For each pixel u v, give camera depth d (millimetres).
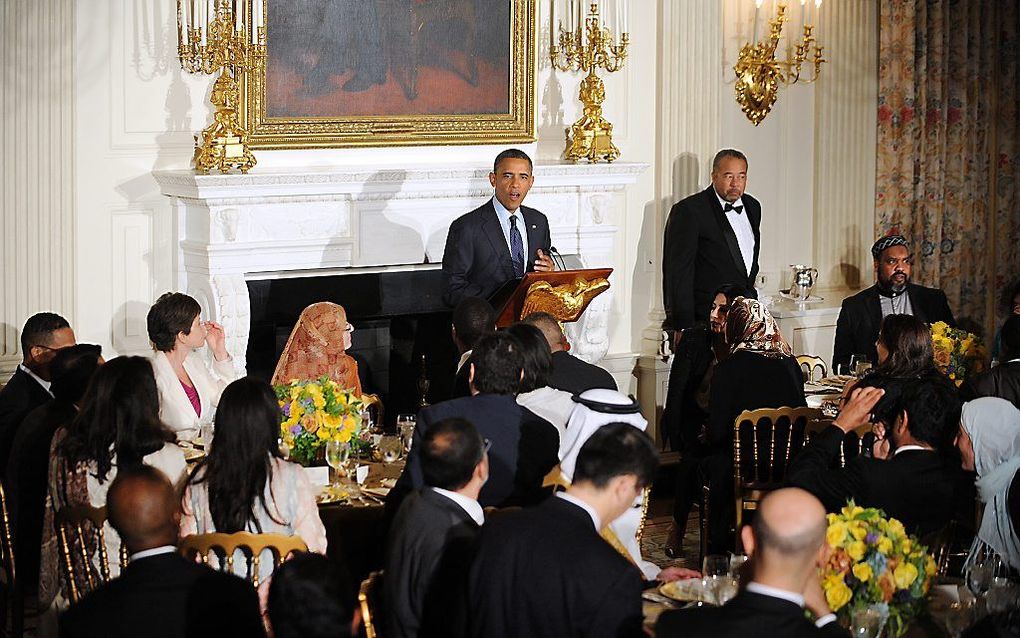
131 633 3098
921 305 7586
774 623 2807
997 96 9797
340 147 7355
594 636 3117
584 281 6582
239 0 6746
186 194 6715
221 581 3205
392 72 7480
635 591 3158
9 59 6414
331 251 7188
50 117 6523
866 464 4406
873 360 7492
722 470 6148
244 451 4062
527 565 3162
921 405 4387
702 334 7043
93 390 4375
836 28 9109
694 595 3844
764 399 6102
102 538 4195
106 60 6680
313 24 7199
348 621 2850
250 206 6875
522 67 7887
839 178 9250
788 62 8672
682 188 8445
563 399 4648
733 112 8812
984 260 9836
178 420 5555
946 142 9531
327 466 5293
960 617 3512
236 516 4066
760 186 9008
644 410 8500
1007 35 9719
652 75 8383
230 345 6883
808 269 8789
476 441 3701
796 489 2908
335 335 6406
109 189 6754
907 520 4340
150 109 6824
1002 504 4289
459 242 6766
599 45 7820
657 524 7371
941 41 9328
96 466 4363
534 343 4703
